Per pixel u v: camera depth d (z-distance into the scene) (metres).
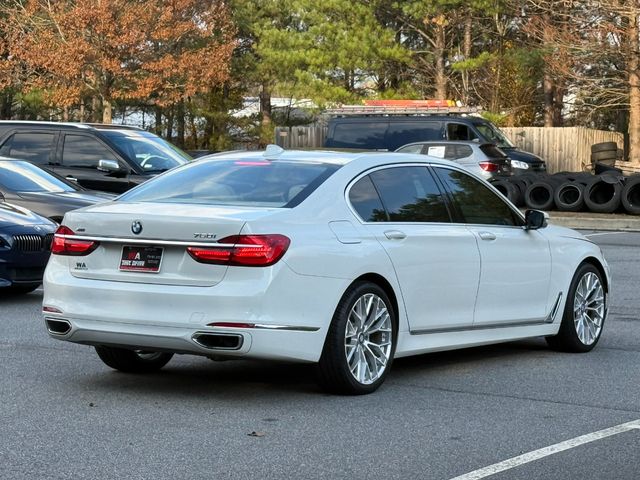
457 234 11.72
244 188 10.77
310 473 7.78
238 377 11.56
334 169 10.98
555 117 73.31
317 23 62.66
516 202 39.72
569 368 12.33
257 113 76.50
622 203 37.28
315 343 10.09
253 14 68.62
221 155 11.76
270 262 9.75
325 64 62.00
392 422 9.43
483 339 12.16
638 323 15.87
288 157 11.33
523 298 12.62
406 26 66.81
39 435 8.84
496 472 7.83
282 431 9.05
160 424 9.27
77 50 60.69
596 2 49.16
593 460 8.19
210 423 9.34
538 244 12.82
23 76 68.69
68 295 10.34
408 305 11.11
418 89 67.75
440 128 44.09
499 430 9.16
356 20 61.88
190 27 62.97
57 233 10.68
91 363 12.20
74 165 24.69
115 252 10.22
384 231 10.91
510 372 12.03
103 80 63.12
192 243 9.82
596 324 13.70
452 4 59.19
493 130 45.00
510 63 66.06
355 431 9.08
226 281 9.73
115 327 10.05
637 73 51.34
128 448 8.44
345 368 10.38
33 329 14.64
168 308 9.83
